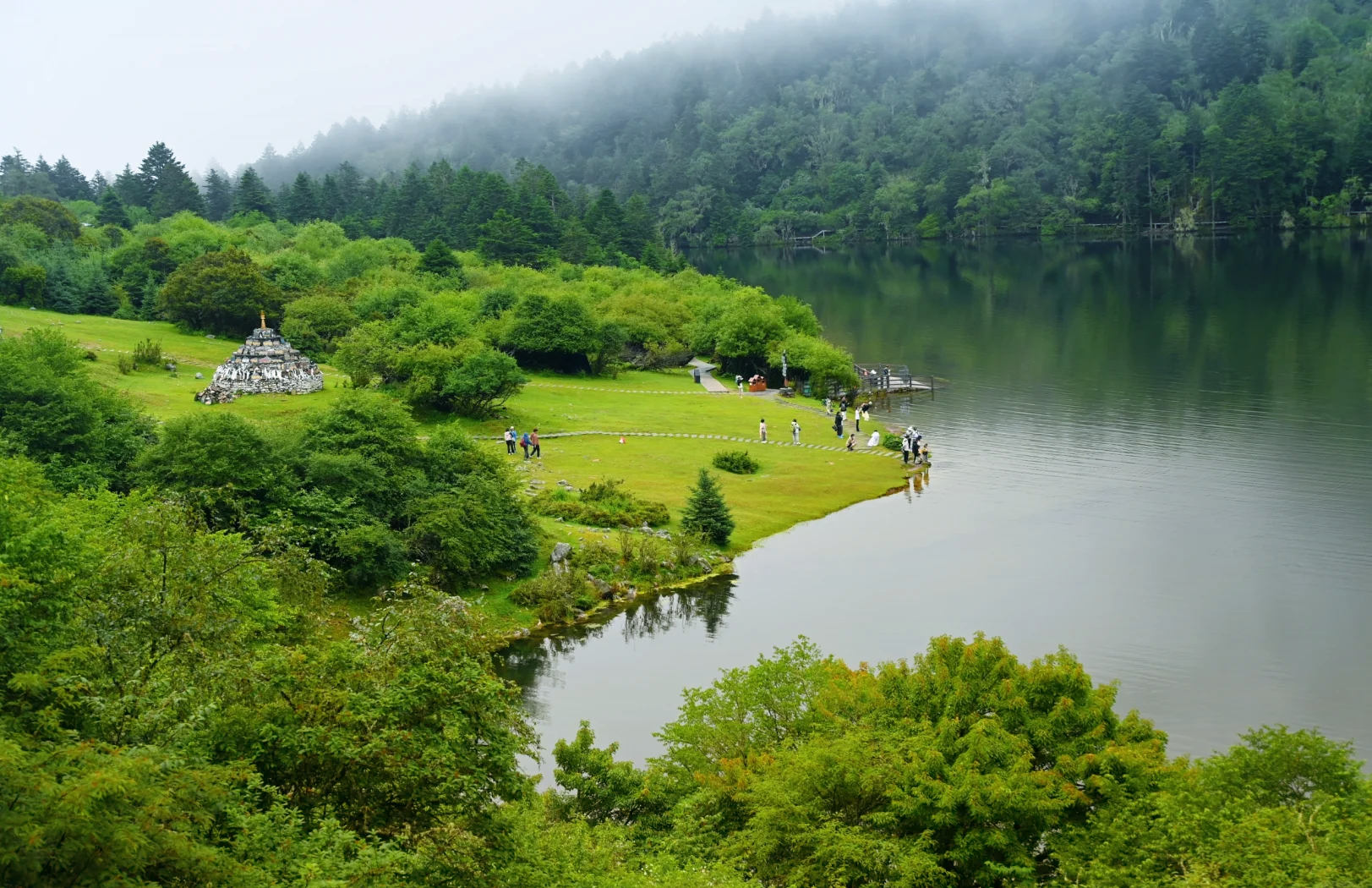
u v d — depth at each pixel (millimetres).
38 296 121250
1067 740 30781
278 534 36906
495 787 24062
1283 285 160125
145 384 87312
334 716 23156
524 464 73000
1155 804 26594
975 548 62125
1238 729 41438
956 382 109938
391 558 51906
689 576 58531
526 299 110375
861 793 28391
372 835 21609
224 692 23422
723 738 33531
